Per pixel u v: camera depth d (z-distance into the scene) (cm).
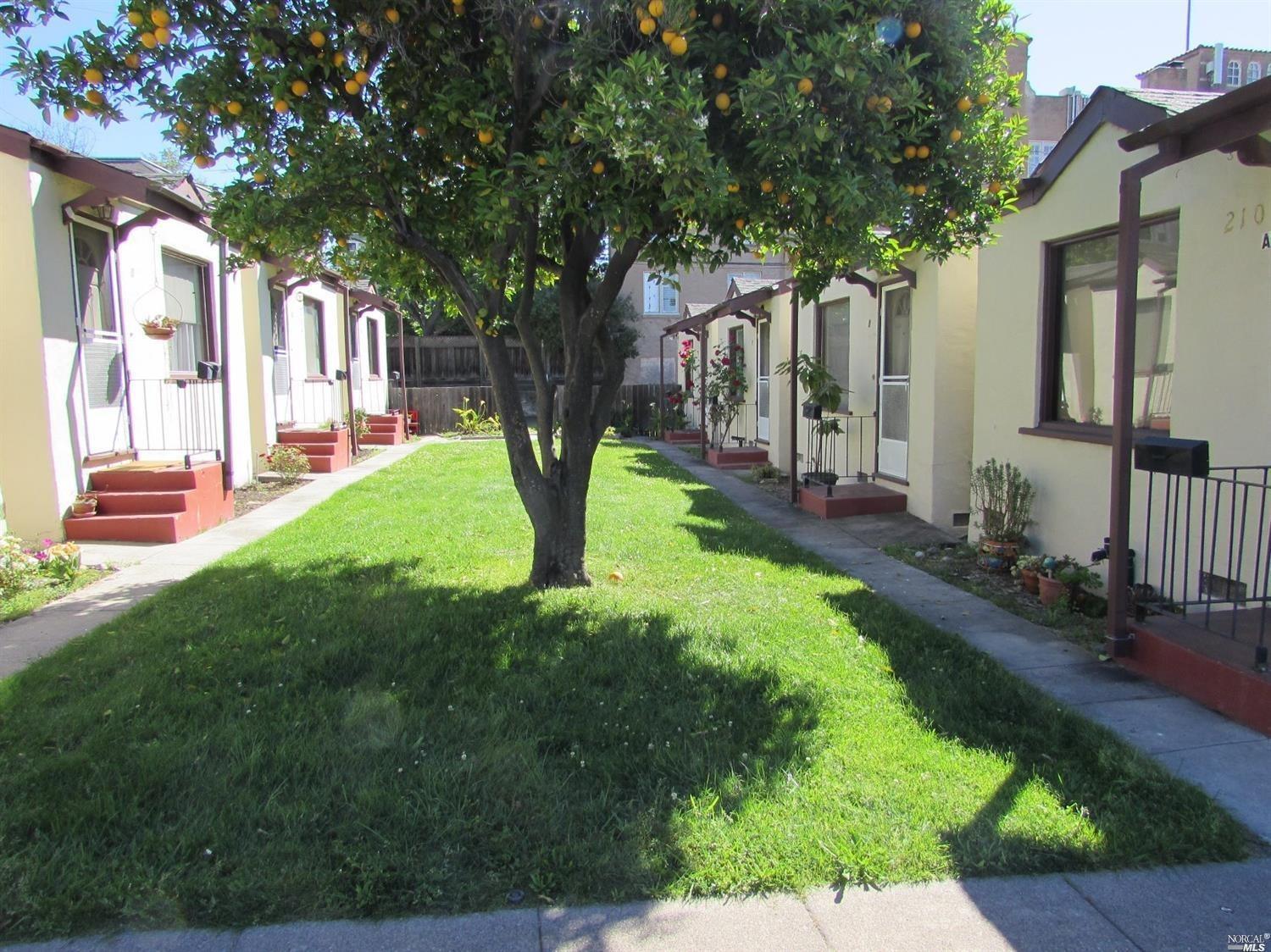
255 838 287
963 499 879
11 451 760
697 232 560
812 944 245
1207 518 498
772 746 354
